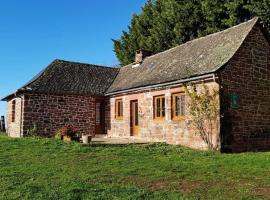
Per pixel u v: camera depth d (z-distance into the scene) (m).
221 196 8.13
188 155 14.27
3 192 8.31
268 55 18.00
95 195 8.09
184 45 22.55
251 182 9.53
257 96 17.12
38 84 22.33
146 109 20.44
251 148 16.52
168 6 34.41
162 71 20.59
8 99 25.88
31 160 12.18
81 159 12.66
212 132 15.81
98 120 24.67
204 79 16.30
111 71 27.80
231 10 27.66
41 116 21.66
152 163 12.25
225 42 18.20
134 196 7.99
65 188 8.56
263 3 24.83
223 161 12.73
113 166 11.56
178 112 18.14
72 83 23.97
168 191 8.52
